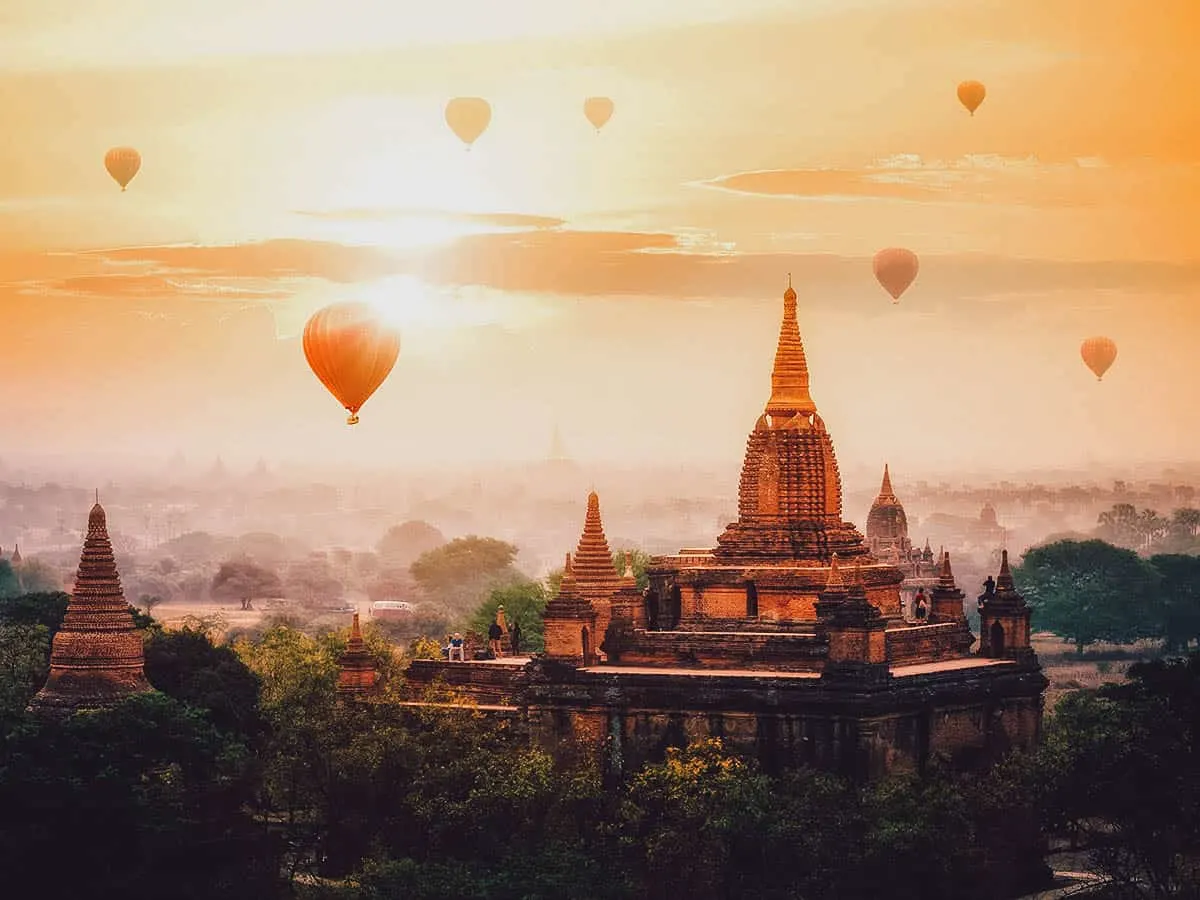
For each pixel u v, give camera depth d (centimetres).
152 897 14775
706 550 17075
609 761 15625
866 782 14938
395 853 15288
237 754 15775
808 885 14175
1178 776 15400
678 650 16000
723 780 14575
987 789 15125
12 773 14688
